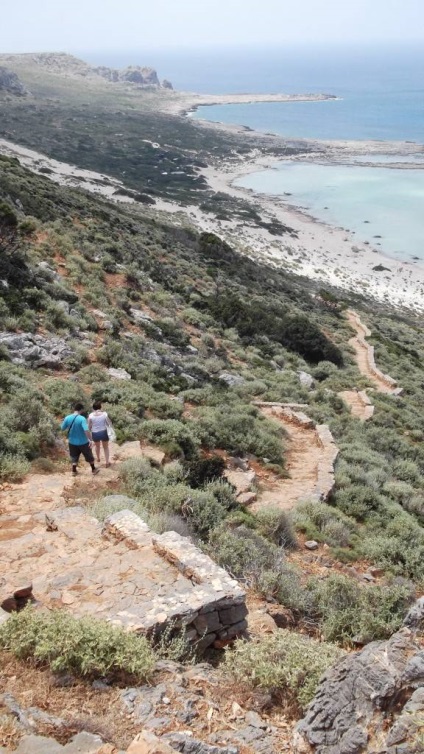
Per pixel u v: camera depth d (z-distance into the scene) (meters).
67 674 5.56
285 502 14.44
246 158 153.75
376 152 160.12
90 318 24.70
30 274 26.00
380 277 77.75
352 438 22.05
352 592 9.22
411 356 45.31
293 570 10.06
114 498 10.62
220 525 10.80
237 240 83.06
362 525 14.41
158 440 15.66
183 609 6.50
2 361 17.91
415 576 11.72
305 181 129.50
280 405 23.81
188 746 4.70
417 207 107.38
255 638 6.96
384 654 5.27
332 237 92.44
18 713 4.88
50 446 13.81
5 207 26.47
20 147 125.00
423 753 4.13
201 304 36.75
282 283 59.19
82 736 4.61
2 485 11.36
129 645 5.78
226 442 17.48
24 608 6.46
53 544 8.36
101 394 17.80
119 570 7.45
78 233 37.47
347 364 37.56
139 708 5.23
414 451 22.70
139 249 42.66
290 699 5.84
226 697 5.73
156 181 120.38
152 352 24.58
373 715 4.80
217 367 26.95
